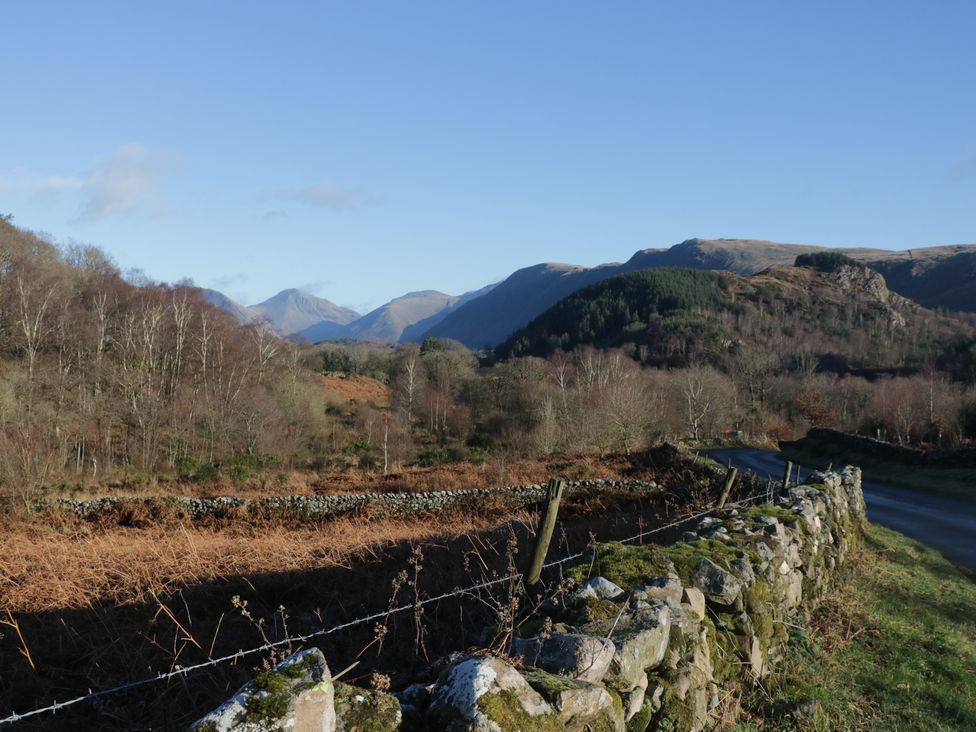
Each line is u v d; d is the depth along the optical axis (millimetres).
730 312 152000
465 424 49375
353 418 51375
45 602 9500
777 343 122500
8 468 20250
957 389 54562
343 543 13359
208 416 37375
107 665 7328
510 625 4332
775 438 59344
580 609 4574
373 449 42031
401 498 20875
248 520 19328
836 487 13258
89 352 39344
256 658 7184
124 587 10195
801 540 8719
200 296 56500
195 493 25297
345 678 6031
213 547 12953
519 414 46938
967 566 13141
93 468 29297
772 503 10297
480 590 7586
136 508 19438
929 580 11602
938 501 22422
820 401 67625
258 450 37438
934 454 29078
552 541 12477
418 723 2887
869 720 6090
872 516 18859
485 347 176250
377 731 2639
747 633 5855
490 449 43031
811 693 6133
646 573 5422
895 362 107812
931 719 6270
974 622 9398
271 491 25906
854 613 9031
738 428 63375
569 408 43969
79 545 13328
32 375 33812
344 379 68812
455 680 2994
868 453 34344
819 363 112312
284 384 47469
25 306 38562
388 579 10195
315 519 19688
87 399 33969
